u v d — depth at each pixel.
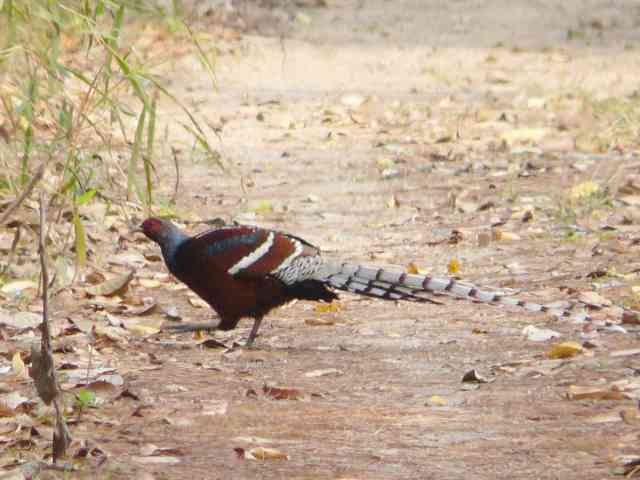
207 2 31.50
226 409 9.30
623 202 16.39
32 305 12.09
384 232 15.27
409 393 9.66
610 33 31.86
